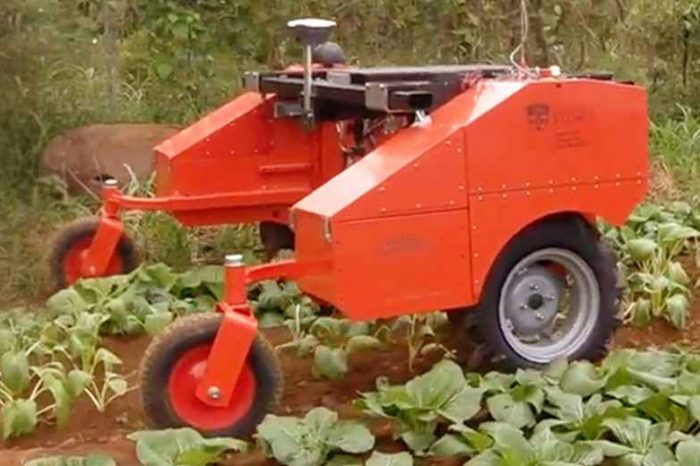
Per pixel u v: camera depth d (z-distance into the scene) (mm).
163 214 8617
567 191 6438
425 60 10891
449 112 6391
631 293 7559
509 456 5699
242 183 7770
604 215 6516
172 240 8586
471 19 10852
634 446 5859
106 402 6621
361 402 6180
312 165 7836
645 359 6449
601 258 6652
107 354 6680
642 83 11219
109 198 7812
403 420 6082
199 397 6105
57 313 7309
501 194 6320
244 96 7914
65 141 9578
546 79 6449
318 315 7367
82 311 7254
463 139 6238
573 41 11125
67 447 6262
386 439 6148
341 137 7824
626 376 6246
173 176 7691
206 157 7715
